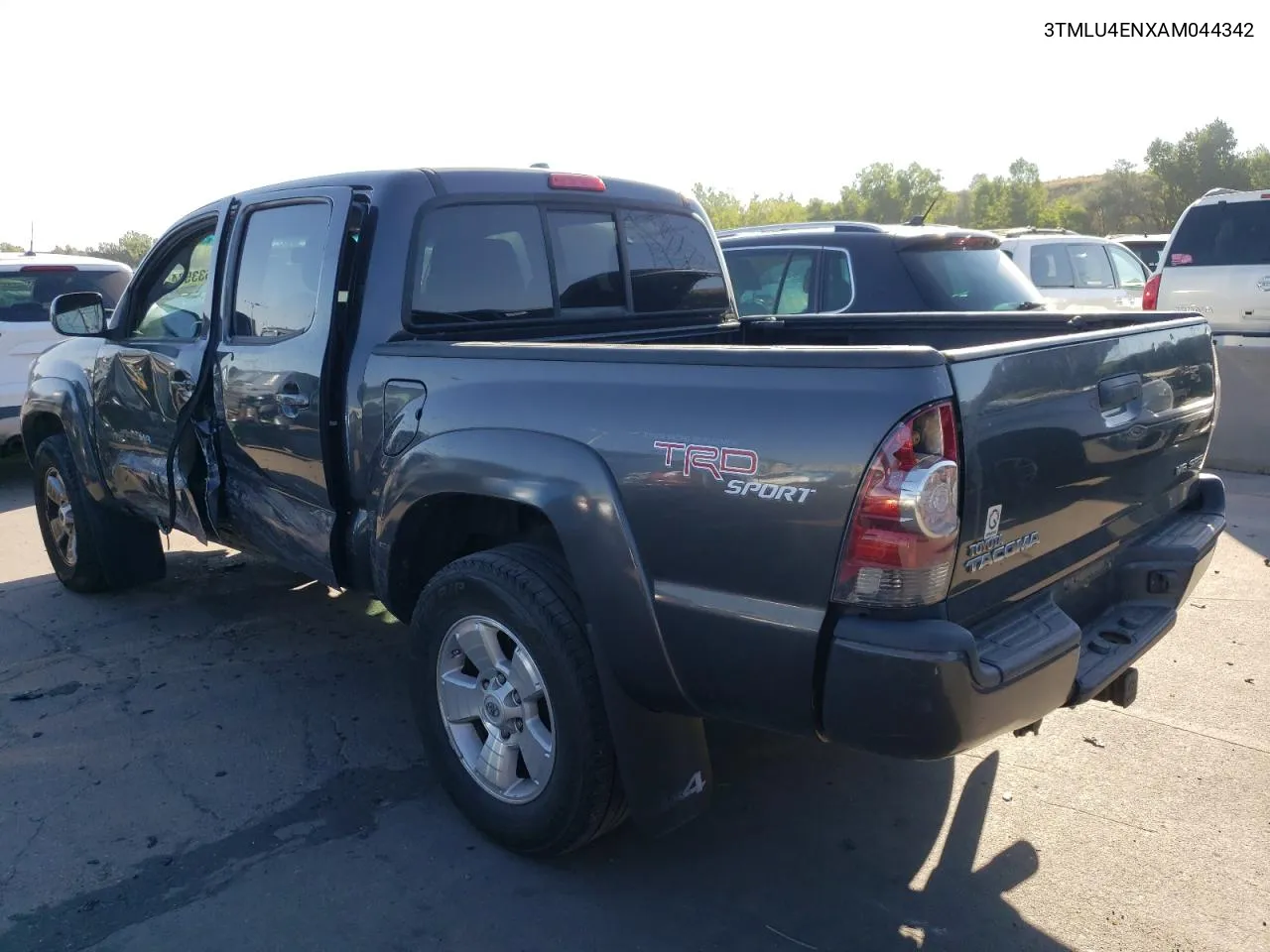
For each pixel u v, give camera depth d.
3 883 3.14
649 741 2.95
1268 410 8.30
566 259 4.18
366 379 3.55
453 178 3.81
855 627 2.40
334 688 4.54
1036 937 2.87
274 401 3.92
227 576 6.13
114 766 3.85
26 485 9.26
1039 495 2.72
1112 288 11.71
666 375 2.72
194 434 4.42
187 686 4.56
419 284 3.69
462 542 3.64
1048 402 2.71
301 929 2.92
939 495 2.35
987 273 7.08
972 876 3.15
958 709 2.38
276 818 3.50
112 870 3.20
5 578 6.20
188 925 2.94
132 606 5.63
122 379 4.90
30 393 5.74
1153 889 3.07
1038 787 3.65
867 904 3.02
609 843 3.35
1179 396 3.46
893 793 3.63
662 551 2.71
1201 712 4.19
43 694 4.48
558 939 2.88
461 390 3.20
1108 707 4.25
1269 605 5.36
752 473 2.52
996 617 2.71
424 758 3.92
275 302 3.98
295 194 3.91
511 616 3.06
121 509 5.29
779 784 3.71
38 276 8.88
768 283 7.25
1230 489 7.88
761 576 2.54
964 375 2.42
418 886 3.12
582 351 2.91
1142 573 3.31
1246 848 3.27
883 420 2.34
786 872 3.19
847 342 4.78
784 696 2.57
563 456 2.89
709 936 2.88
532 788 3.16
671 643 2.73
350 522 3.77
